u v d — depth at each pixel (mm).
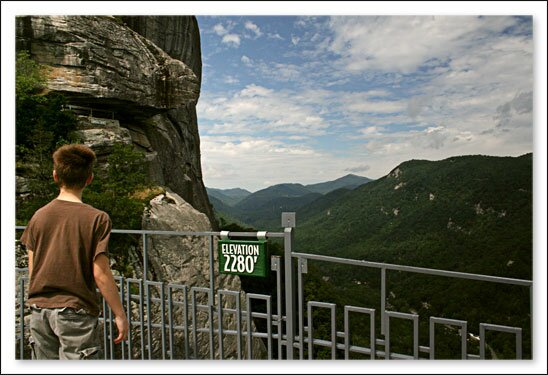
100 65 18906
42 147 13320
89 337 2252
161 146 26922
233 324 10398
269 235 2824
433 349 2535
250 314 2953
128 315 3365
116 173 14570
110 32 19750
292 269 2795
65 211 2283
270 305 2891
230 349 9953
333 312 2727
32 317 2273
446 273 2389
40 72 16453
